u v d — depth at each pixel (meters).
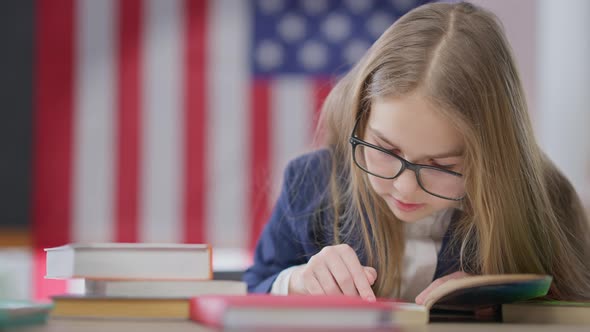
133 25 3.06
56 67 3.03
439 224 1.20
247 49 3.09
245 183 3.06
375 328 0.68
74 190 3.03
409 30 1.03
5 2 3.01
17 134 3.01
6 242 2.98
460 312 1.06
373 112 0.99
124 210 3.03
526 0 3.02
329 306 0.69
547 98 3.00
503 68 1.02
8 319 0.72
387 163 0.99
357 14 3.12
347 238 1.20
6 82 3.01
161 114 3.06
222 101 3.07
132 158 3.05
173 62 3.07
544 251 1.11
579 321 0.90
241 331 0.66
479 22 1.04
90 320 0.80
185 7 3.08
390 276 1.16
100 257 0.90
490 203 1.02
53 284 2.85
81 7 3.04
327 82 3.10
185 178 3.05
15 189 3.00
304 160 1.31
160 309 0.83
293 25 3.11
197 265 0.92
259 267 1.28
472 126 0.96
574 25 2.96
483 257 1.07
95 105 3.04
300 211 1.26
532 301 0.98
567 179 1.23
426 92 0.94
